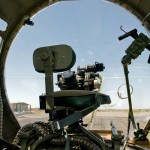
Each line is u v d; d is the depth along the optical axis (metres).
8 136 2.57
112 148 1.26
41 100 1.18
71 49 1.00
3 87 2.50
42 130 1.26
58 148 1.24
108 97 1.30
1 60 2.47
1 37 2.43
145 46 1.40
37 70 1.04
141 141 2.08
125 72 1.45
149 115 2.45
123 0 2.44
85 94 1.12
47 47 1.01
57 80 1.50
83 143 1.18
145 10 2.41
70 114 1.19
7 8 2.35
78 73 1.49
